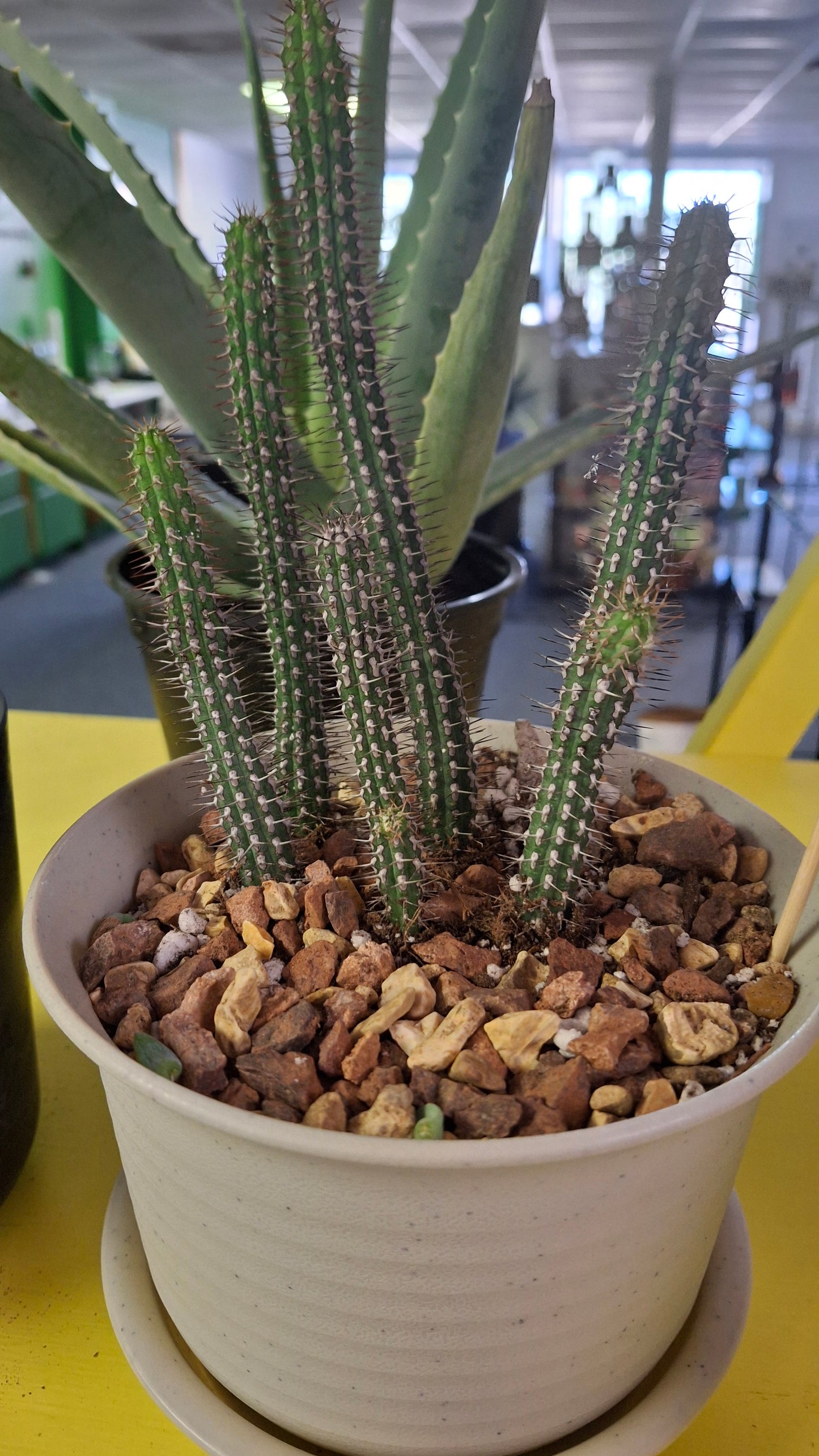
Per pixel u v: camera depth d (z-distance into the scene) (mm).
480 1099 178
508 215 295
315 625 255
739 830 273
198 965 218
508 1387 181
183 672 232
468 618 383
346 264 212
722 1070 194
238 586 342
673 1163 167
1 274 1419
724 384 206
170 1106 156
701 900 254
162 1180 178
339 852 267
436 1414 183
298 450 297
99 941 224
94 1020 187
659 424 192
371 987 215
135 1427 217
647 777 295
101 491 425
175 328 372
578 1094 181
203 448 407
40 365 362
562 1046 195
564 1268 166
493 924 236
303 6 197
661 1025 204
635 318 203
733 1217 250
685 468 198
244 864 248
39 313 1494
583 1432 205
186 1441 214
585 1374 186
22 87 326
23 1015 263
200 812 285
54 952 203
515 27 327
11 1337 236
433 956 225
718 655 662
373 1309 169
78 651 1172
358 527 212
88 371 1580
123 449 369
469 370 330
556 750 223
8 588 1398
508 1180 150
